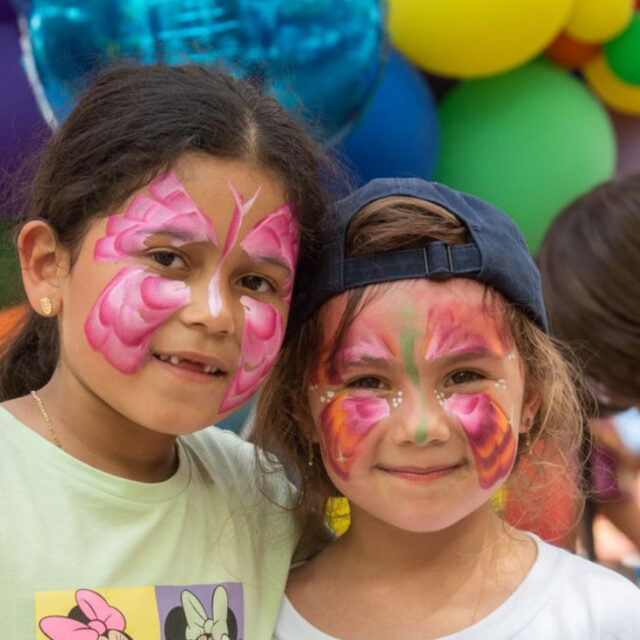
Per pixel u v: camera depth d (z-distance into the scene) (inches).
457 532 55.6
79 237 50.6
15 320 63.0
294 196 53.1
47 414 53.0
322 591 56.7
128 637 48.2
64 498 49.6
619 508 85.1
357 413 53.5
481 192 98.7
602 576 54.7
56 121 71.9
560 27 98.0
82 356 50.3
